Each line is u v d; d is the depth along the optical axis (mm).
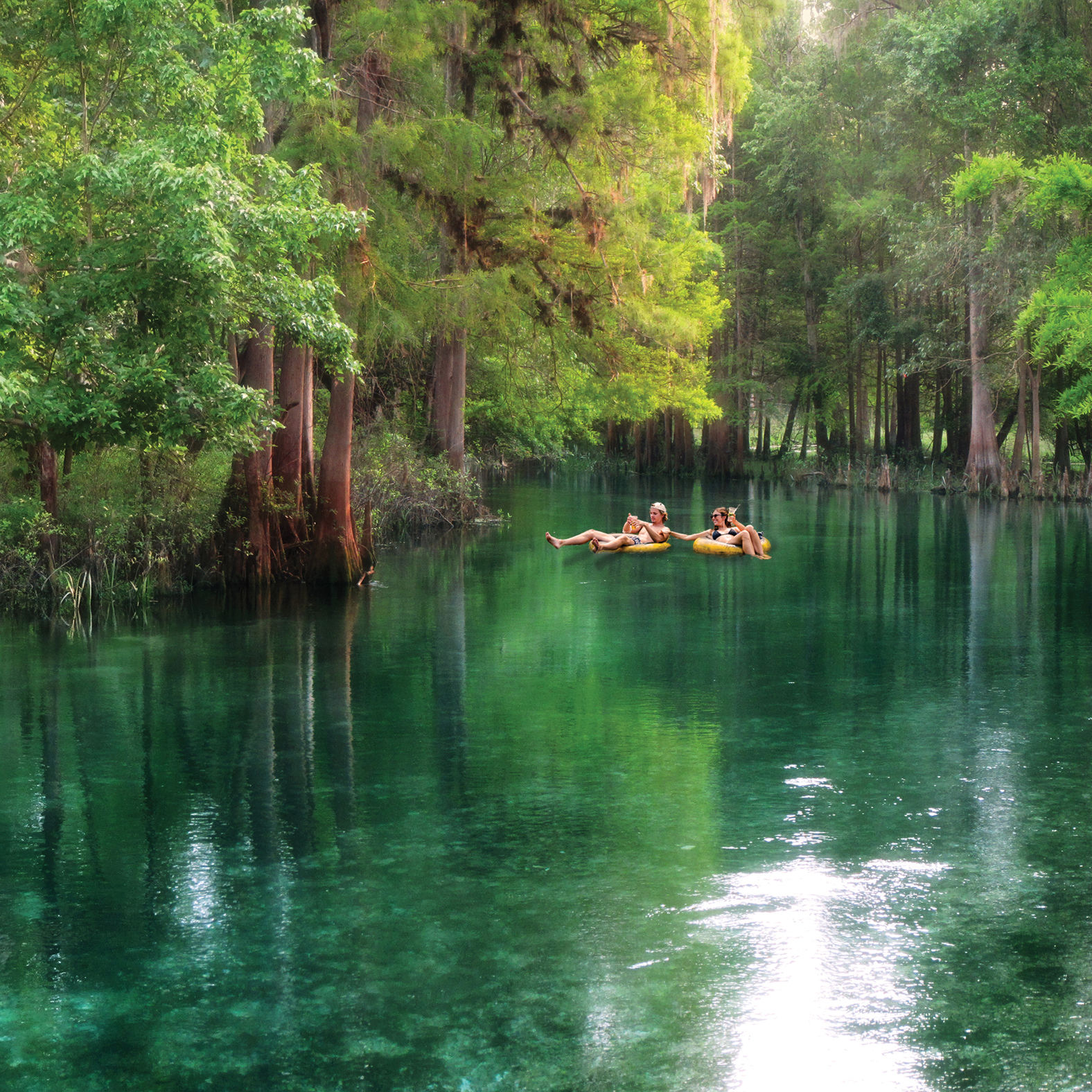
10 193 13875
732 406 62000
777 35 58594
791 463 64812
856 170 55406
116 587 18438
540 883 6934
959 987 5621
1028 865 7180
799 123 54562
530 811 8273
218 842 7664
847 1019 5336
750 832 7797
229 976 5770
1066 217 41094
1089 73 40938
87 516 18641
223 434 15938
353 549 20891
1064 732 10477
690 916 6434
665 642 15125
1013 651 14438
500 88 24562
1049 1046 5098
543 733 10469
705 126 28625
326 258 19422
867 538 29547
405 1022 5328
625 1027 5270
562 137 24312
